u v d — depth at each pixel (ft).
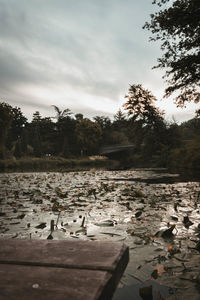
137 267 5.43
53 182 29.50
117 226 9.17
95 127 232.73
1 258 2.65
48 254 2.73
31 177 39.27
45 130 249.75
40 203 14.61
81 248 2.90
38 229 8.77
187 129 155.53
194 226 9.08
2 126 130.21
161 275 5.01
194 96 55.88
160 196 17.06
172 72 52.03
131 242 7.27
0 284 2.09
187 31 46.55
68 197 17.02
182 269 5.24
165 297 4.13
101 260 2.48
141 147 133.39
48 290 1.96
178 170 65.87
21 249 2.93
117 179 35.04
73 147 234.38
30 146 234.17
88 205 13.76
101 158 216.74
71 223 9.63
